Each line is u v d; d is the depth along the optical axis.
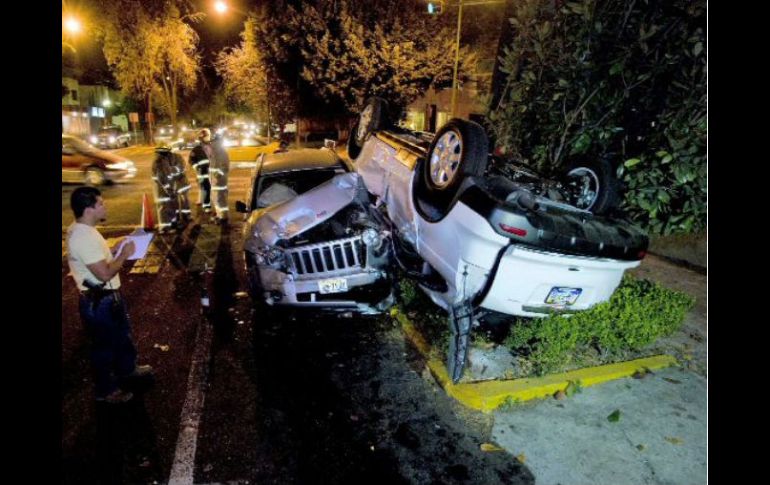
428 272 4.41
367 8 17.53
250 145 18.34
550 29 5.83
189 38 25.98
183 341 4.21
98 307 3.04
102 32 23.78
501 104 6.86
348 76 18.47
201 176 8.81
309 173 5.66
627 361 3.94
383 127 6.14
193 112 42.94
